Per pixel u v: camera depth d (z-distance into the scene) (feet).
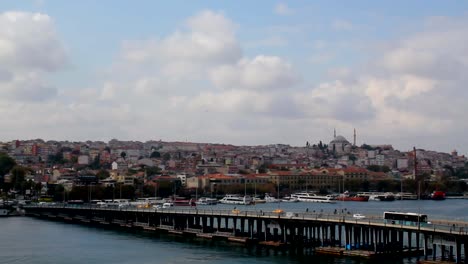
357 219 448.24
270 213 527.81
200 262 440.45
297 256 451.94
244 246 511.40
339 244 473.26
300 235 506.48
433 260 392.88
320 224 490.49
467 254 376.48
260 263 428.97
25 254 495.41
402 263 407.64
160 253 487.61
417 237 440.86
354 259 429.79
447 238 384.27
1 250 517.55
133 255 481.87
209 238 573.33
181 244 536.83
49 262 457.68
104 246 536.83
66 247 534.37
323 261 426.51
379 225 425.69
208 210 603.26
